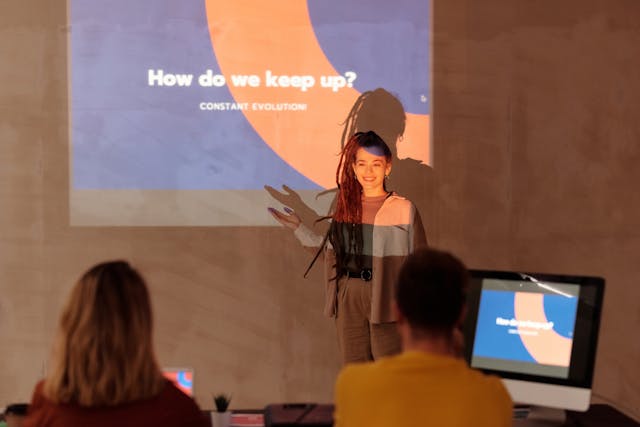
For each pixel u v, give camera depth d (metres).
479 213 4.45
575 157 4.47
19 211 4.34
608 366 4.56
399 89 4.39
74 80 4.32
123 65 4.32
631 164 4.48
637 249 4.52
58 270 4.37
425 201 4.43
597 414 2.53
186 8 4.33
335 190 4.38
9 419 2.24
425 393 1.60
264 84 4.36
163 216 4.37
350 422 1.63
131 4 4.32
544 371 2.46
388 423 1.59
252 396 4.46
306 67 4.36
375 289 4.08
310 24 4.36
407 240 4.17
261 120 4.36
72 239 4.36
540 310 2.50
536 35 4.43
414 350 1.67
